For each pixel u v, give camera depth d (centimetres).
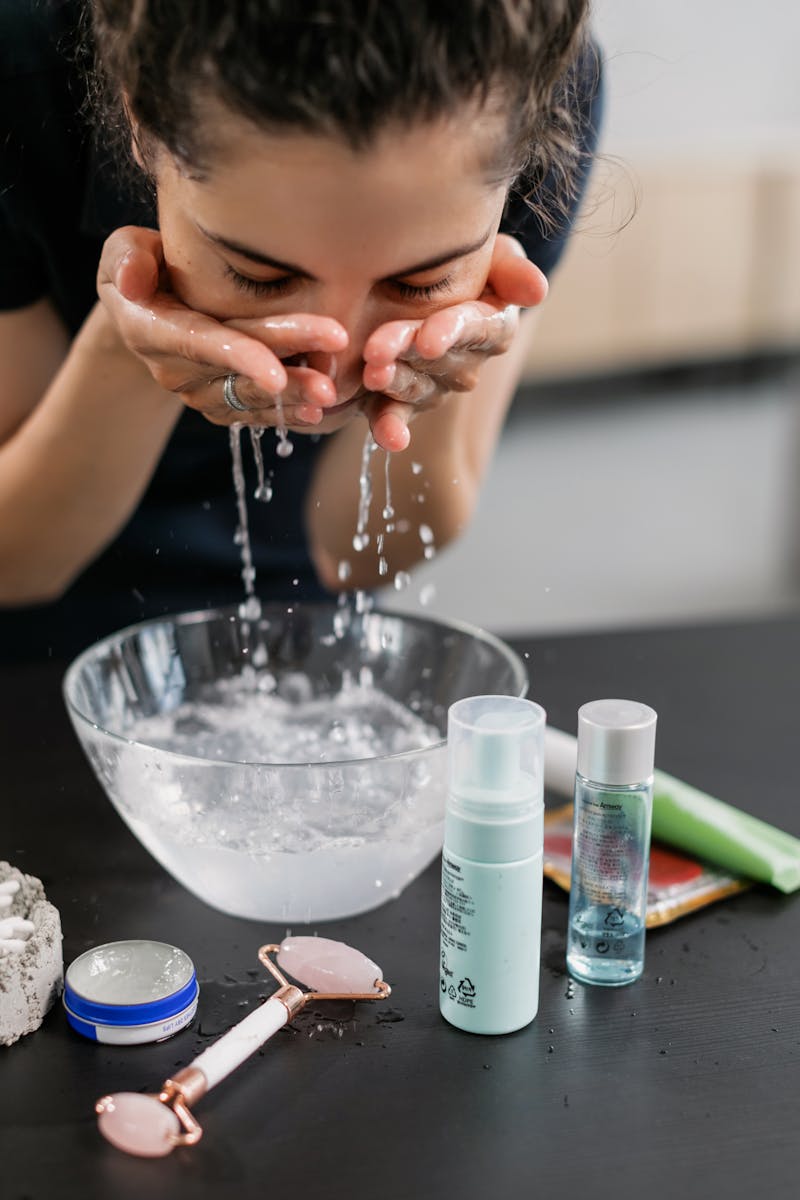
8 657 138
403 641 102
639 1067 71
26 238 106
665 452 372
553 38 64
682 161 383
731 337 417
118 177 91
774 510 334
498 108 62
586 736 75
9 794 98
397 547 130
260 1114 67
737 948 82
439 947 81
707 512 333
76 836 94
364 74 57
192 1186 62
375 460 121
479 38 58
